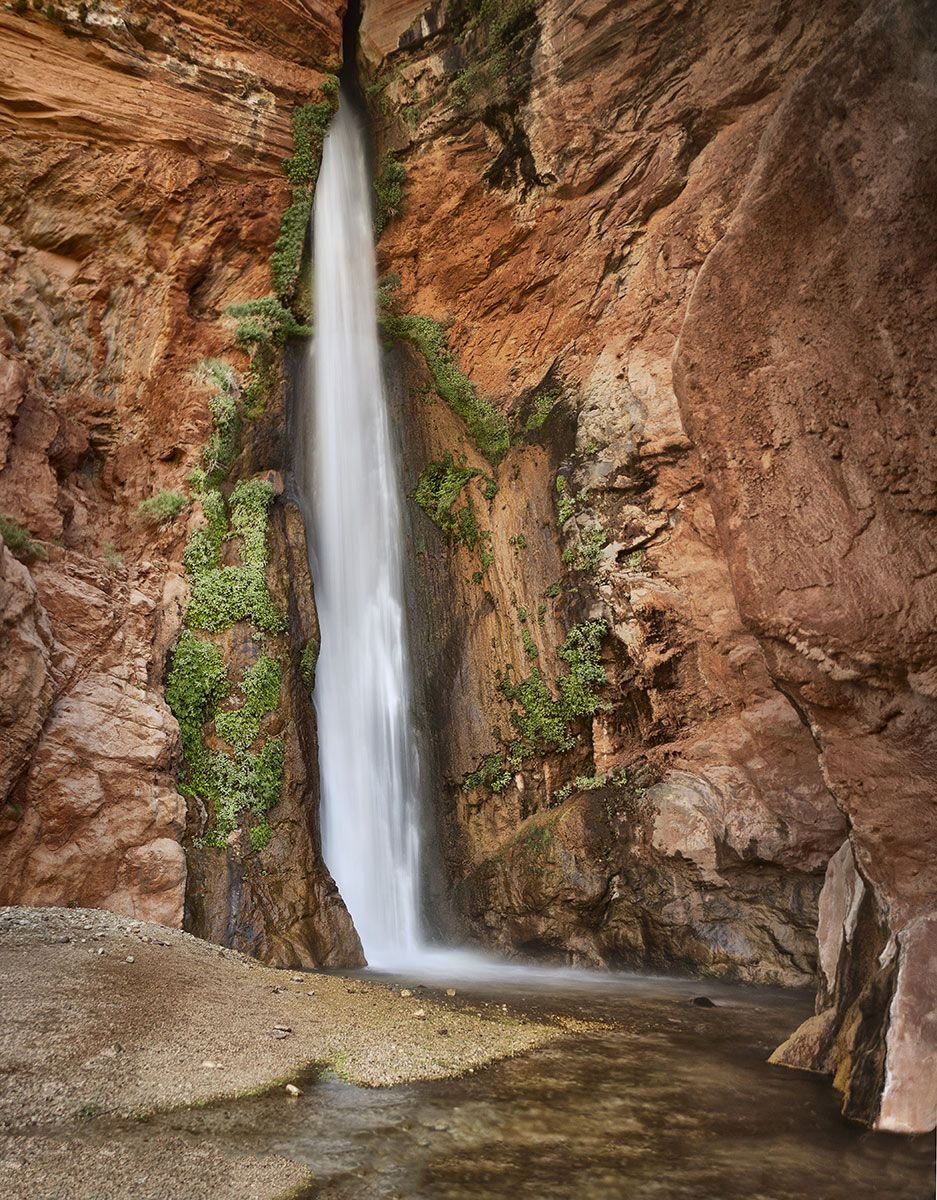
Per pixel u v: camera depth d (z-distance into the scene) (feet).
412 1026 24.66
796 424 23.61
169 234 49.19
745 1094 19.63
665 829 42.63
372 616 53.72
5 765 33.19
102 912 31.86
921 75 21.70
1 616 33.91
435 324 57.57
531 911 44.96
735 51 47.01
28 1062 17.65
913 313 21.85
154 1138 15.38
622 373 50.44
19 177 45.85
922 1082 17.47
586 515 50.11
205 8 51.65
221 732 41.50
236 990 25.41
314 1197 13.64
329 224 55.93
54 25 47.09
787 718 41.98
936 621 20.86
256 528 46.44
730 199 47.21
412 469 57.31
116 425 46.55
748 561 24.07
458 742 52.06
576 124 52.01
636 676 46.88
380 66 58.54
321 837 45.73
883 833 21.17
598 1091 19.61
